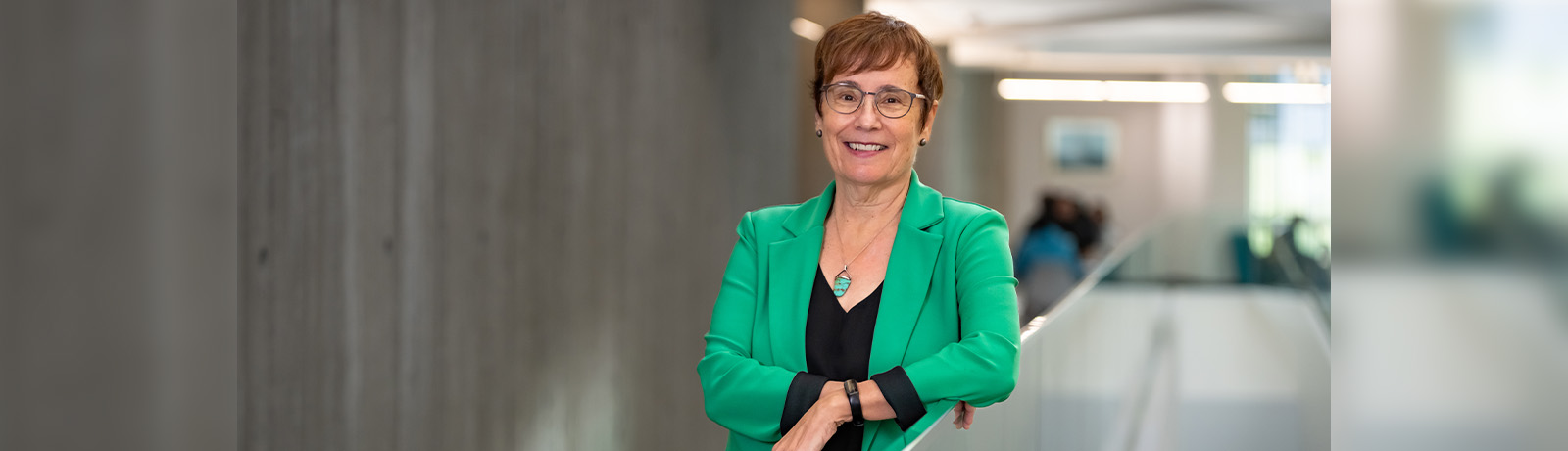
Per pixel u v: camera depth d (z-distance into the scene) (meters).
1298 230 8.80
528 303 3.74
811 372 1.39
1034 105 15.80
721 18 5.83
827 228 1.46
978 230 1.38
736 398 1.36
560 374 4.01
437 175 3.10
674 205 5.18
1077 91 15.51
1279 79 15.27
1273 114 15.44
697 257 5.52
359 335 2.72
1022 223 15.83
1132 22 11.77
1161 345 5.96
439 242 3.12
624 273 4.59
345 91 2.64
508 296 3.59
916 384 1.24
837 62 1.37
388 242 2.86
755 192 6.41
